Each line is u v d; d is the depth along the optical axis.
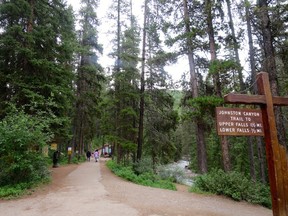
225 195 10.51
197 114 12.20
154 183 14.16
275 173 5.90
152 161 19.20
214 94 13.45
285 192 5.82
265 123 6.33
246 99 6.30
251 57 15.16
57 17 16.48
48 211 6.98
